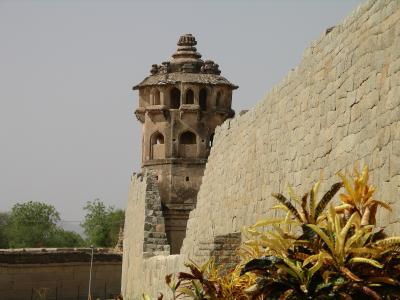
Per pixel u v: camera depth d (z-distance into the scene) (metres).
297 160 25.06
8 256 70.25
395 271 14.46
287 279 14.56
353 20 21.64
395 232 17.64
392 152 18.27
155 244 45.28
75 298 71.94
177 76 56.25
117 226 110.00
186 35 57.50
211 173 37.62
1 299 69.69
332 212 15.09
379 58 19.61
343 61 21.95
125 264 53.56
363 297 14.26
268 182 27.86
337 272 14.41
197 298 17.34
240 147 32.41
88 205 112.31
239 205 31.53
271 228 26.28
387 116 18.78
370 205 15.98
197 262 27.86
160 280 38.12
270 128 28.27
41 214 113.19
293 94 26.06
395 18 18.97
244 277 17.16
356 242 14.69
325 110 23.02
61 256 72.12
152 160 56.66
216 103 56.50
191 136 56.66
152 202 46.25
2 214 120.19
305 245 14.77
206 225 37.12
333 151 22.02
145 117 56.84
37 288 71.00
